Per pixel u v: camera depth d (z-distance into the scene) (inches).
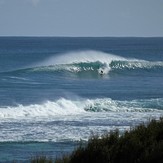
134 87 5516.7
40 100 4111.7
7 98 4234.7
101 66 7204.7
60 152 2349.9
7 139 2623.0
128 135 1443.2
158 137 1439.5
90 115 3459.6
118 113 3570.4
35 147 2469.2
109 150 1378.0
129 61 7618.1
